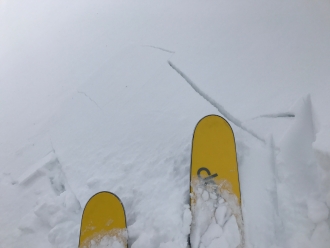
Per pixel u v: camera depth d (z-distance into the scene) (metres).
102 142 1.87
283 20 2.00
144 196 1.55
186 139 1.68
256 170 1.49
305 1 2.04
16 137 2.14
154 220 1.43
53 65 2.51
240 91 1.78
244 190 1.46
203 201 1.42
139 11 2.49
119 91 2.07
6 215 1.75
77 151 1.90
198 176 1.47
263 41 1.95
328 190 1.32
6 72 2.66
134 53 2.23
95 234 1.44
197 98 1.84
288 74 1.76
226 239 1.33
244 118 1.66
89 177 1.74
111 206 1.48
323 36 1.85
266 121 1.62
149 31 2.31
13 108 2.33
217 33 2.09
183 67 2.00
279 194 1.40
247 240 1.33
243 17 2.11
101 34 2.51
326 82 1.65
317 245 1.25
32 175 1.87
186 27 2.21
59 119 2.12
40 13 3.12
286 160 1.46
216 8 2.23
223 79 1.86
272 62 1.84
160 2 2.46
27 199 1.79
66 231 1.56
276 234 1.35
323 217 1.27
